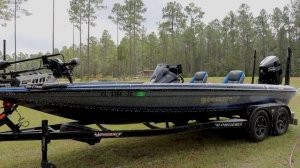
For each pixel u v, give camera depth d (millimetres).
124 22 46844
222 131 7402
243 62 66438
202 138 6977
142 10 46844
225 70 67438
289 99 7645
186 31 57062
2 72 4723
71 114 5105
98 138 4762
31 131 4570
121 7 46656
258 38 65500
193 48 65875
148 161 5453
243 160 5434
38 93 4441
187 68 66750
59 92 4543
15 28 31625
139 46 67938
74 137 4621
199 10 56844
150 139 6945
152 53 69438
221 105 6133
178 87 5410
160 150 6105
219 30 70625
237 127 6242
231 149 6090
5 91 4215
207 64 69625
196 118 6371
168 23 51625
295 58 59719
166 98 5398
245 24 65438
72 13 41875
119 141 6797
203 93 5746
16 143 6648
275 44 64188
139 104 5230
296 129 7730
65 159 5637
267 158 5520
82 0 41750
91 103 4871
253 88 6484
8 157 5777
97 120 5453
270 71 7543
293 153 5785
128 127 7730
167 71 6066
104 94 4863
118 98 5004
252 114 6410
